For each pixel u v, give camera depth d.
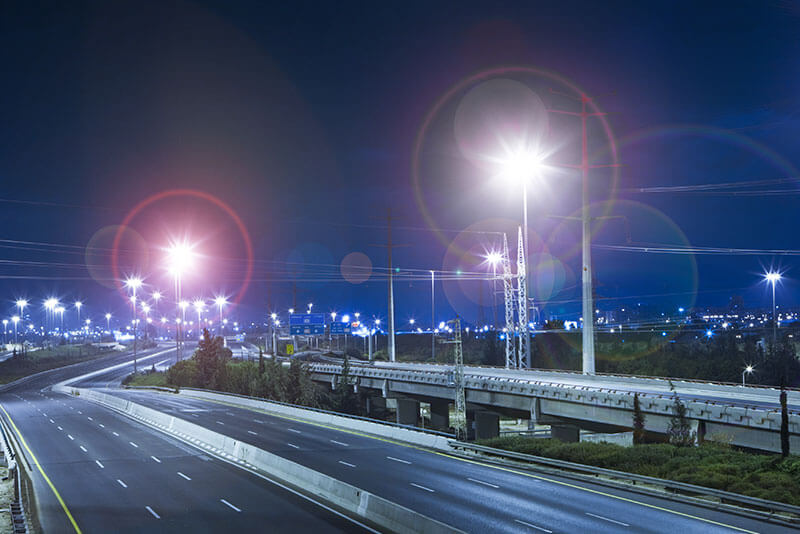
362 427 51.03
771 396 44.50
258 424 56.19
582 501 27.86
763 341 117.56
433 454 40.78
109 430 53.19
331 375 93.75
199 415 63.78
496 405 58.56
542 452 37.75
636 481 31.34
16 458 38.97
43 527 24.61
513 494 29.27
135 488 31.45
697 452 34.59
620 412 45.47
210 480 33.28
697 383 50.50
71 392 97.06
